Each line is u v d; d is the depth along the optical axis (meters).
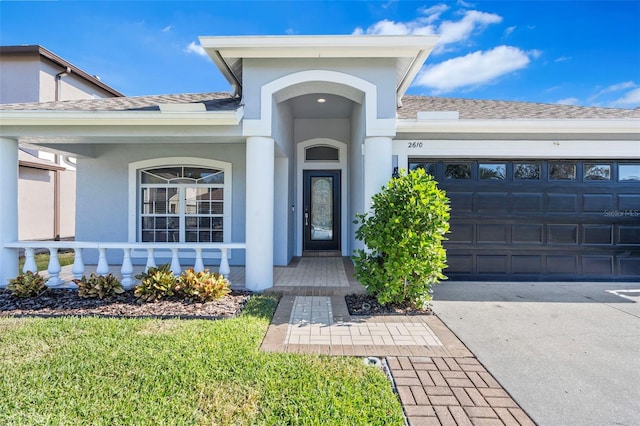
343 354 3.81
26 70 12.80
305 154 10.67
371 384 3.15
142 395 2.89
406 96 10.50
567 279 7.42
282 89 6.42
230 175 9.21
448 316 5.18
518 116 7.11
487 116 7.09
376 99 6.45
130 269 6.37
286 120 8.62
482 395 3.04
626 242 7.42
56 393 2.91
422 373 3.44
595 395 3.06
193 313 5.00
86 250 9.28
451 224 7.44
